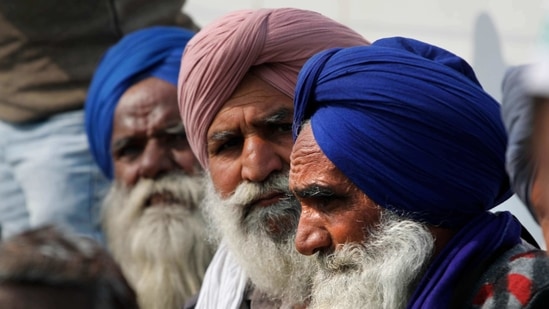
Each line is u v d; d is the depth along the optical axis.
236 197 6.66
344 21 9.68
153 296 8.56
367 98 5.46
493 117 5.48
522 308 5.07
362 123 5.46
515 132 4.33
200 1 10.46
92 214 9.58
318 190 5.59
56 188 9.59
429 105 5.39
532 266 5.19
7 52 9.88
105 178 9.61
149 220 8.65
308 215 5.70
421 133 5.38
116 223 8.84
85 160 9.66
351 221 5.57
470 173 5.40
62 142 9.71
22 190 9.75
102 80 8.88
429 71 5.48
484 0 9.06
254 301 6.77
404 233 5.46
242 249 6.68
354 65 5.56
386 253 5.50
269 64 6.61
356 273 5.58
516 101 4.32
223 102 6.66
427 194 5.41
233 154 6.73
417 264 5.44
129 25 9.97
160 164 8.68
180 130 8.69
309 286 6.51
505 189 5.67
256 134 6.62
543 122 3.83
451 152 5.38
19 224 9.73
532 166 4.29
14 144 9.81
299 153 5.68
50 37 9.86
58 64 9.88
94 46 9.95
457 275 5.31
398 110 5.40
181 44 8.83
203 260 8.63
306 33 6.63
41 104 9.80
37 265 4.07
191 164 8.72
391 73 5.47
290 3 9.94
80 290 4.11
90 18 9.91
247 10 6.78
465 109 5.41
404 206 5.47
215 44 6.64
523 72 4.26
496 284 5.20
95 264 4.18
